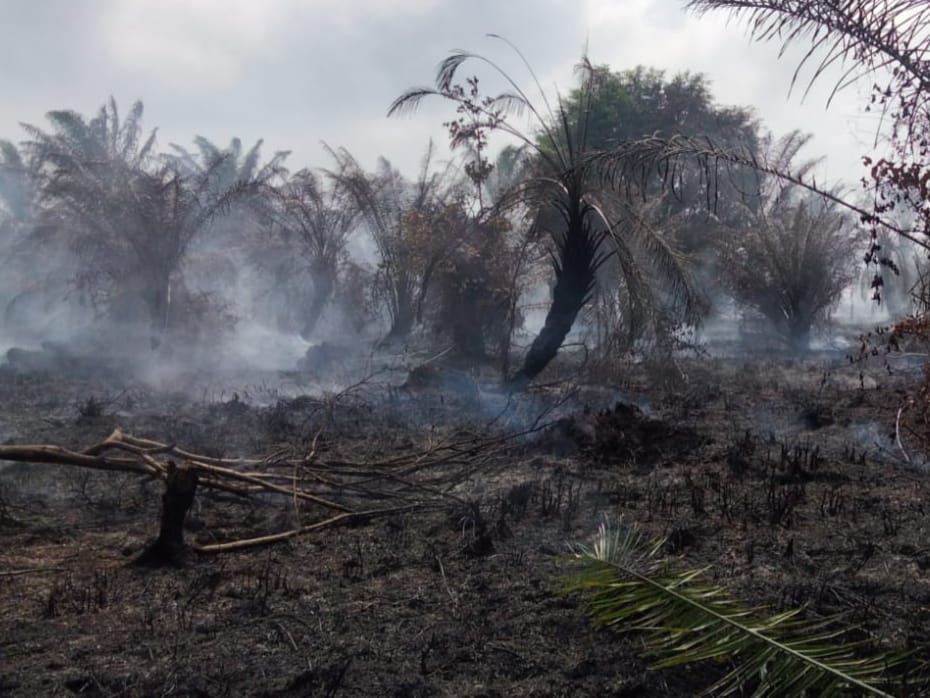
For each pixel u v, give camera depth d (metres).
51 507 7.50
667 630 4.22
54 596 5.45
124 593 5.56
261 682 4.37
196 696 4.24
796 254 23.33
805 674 3.78
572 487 8.11
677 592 4.16
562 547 6.42
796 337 23.44
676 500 7.66
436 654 4.71
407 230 19.12
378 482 8.30
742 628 3.95
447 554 6.32
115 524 7.05
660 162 8.01
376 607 5.34
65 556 6.27
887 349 6.30
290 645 4.80
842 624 5.05
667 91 34.09
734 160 7.23
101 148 25.81
